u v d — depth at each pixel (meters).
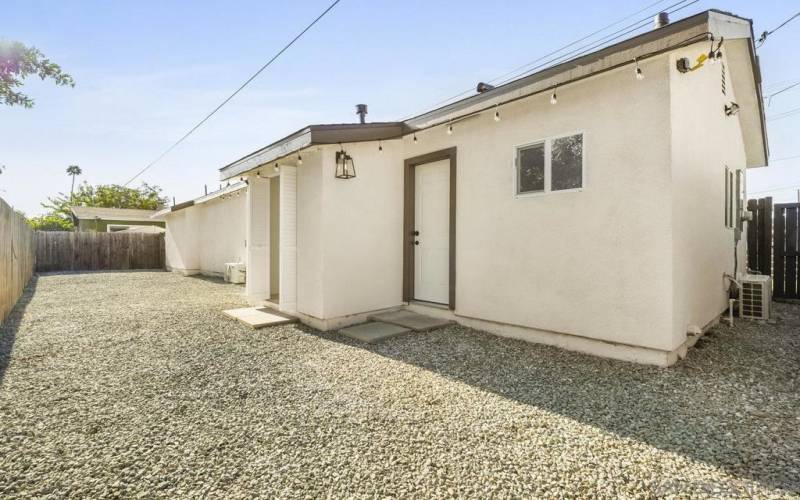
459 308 5.62
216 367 4.07
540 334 4.72
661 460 2.25
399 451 2.40
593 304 4.24
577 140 4.36
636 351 3.96
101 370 3.96
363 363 4.17
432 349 4.61
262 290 7.35
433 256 6.18
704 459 2.26
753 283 5.75
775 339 4.75
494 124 5.15
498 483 2.06
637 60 3.58
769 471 2.12
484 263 5.29
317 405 3.11
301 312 6.13
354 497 1.96
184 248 14.98
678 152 3.84
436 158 5.93
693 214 4.30
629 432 2.60
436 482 2.07
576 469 2.18
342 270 5.83
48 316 6.71
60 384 3.58
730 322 5.39
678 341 3.85
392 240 6.39
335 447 2.46
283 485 2.06
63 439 2.56
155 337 5.30
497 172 5.12
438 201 6.09
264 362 4.23
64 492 1.99
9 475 2.14
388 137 5.89
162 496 1.97
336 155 5.75
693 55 3.94
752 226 7.91
